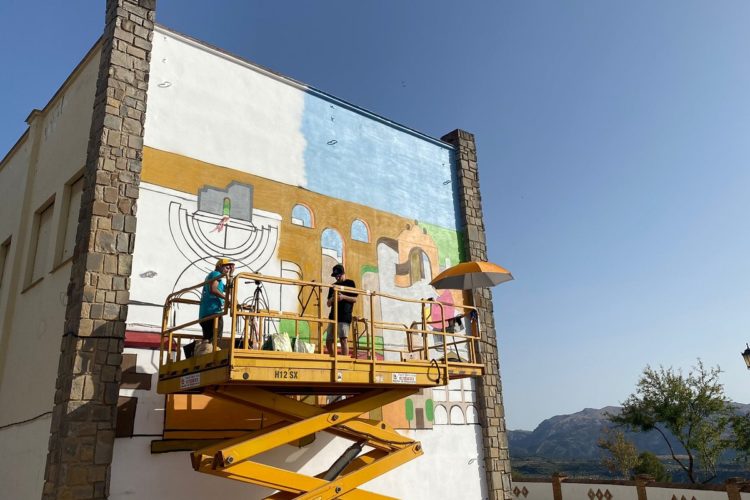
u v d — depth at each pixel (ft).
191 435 33.91
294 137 45.96
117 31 36.78
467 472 48.70
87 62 40.98
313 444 39.14
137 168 35.40
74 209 38.99
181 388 29.14
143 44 37.78
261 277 28.07
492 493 49.34
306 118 47.37
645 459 121.39
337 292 31.22
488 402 52.06
